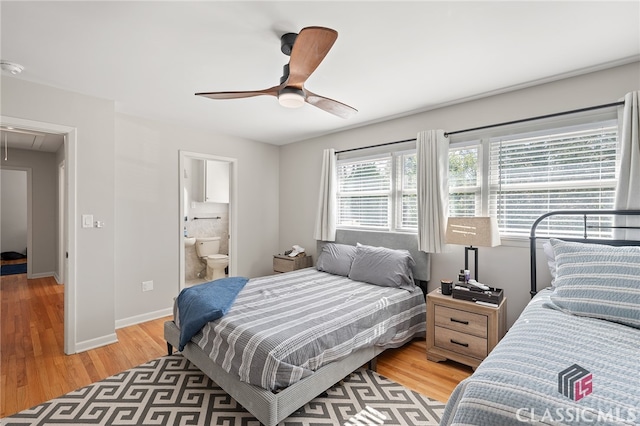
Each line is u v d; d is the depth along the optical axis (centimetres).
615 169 232
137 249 359
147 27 185
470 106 305
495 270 286
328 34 138
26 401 209
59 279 512
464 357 251
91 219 291
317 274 362
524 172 275
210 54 217
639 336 144
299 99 204
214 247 572
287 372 171
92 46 206
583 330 151
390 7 166
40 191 556
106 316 299
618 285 165
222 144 441
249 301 252
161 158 379
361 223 402
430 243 315
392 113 346
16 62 228
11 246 710
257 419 182
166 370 250
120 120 345
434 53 215
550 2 161
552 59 223
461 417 109
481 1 161
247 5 165
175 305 270
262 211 495
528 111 271
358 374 245
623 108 225
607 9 167
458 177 314
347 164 420
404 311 283
